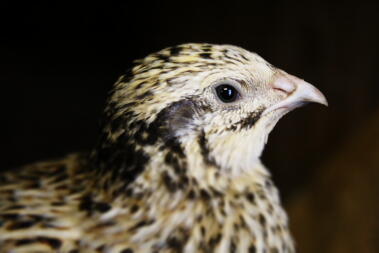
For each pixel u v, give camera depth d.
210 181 0.26
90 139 0.47
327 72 0.35
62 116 0.48
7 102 0.49
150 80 0.25
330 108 0.35
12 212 0.26
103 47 0.53
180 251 0.25
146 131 0.25
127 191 0.25
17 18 0.54
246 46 0.37
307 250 0.35
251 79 0.25
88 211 0.26
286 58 0.36
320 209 0.35
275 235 0.26
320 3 0.35
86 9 0.53
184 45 0.26
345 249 0.35
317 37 0.35
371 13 0.34
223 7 0.38
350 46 0.34
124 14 0.51
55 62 0.53
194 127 0.25
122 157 0.25
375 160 0.34
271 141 0.36
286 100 0.26
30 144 0.46
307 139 0.35
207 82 0.25
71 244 0.25
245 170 0.26
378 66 0.34
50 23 0.55
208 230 0.25
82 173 0.27
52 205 0.26
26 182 0.27
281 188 0.36
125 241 0.25
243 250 0.26
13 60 0.53
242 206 0.26
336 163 0.35
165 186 0.25
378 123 0.34
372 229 0.34
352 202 0.34
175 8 0.42
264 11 0.36
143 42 0.49
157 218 0.25
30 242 0.25
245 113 0.25
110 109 0.25
